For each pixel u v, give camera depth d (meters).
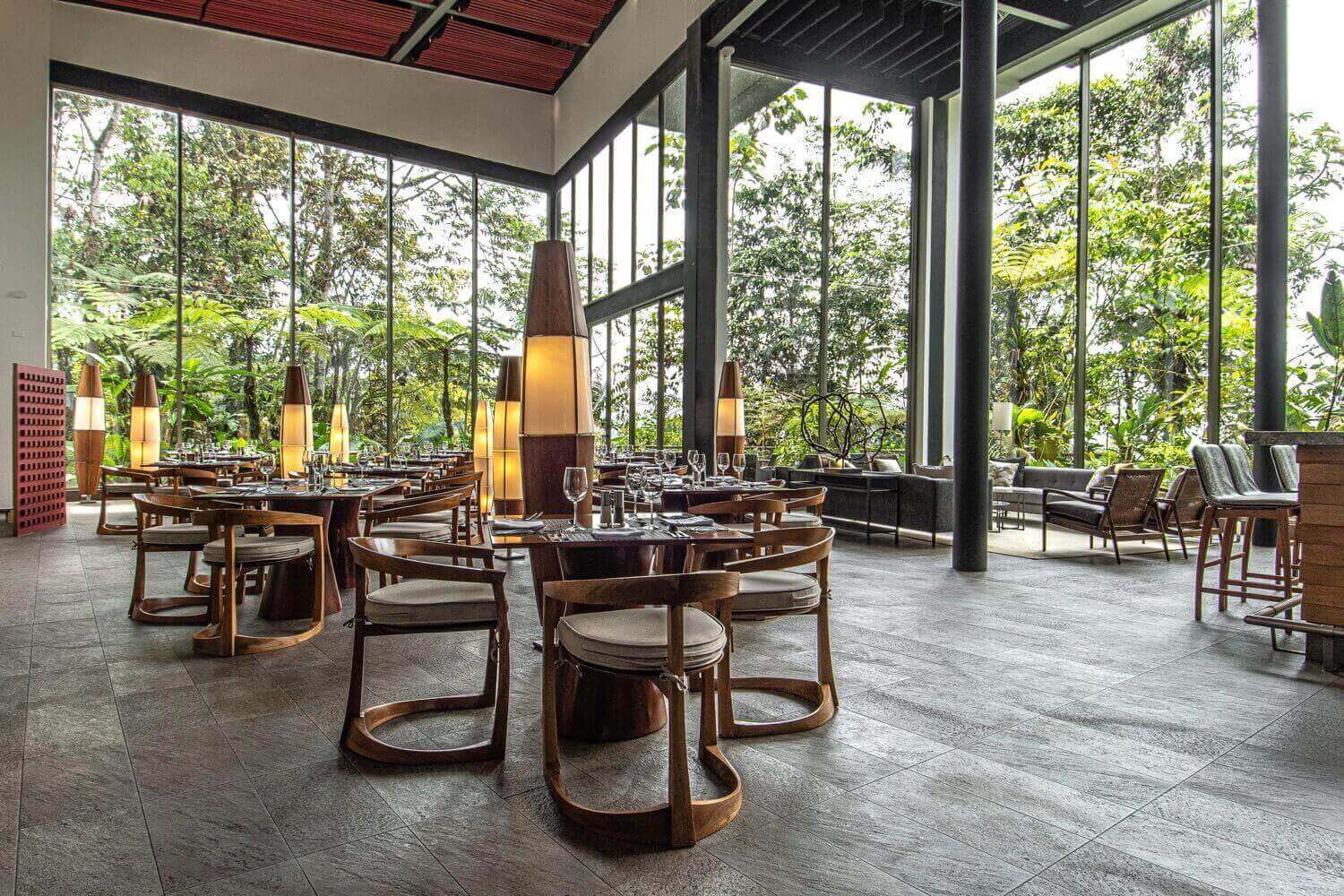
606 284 12.10
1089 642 3.80
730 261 9.77
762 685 3.06
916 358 10.95
